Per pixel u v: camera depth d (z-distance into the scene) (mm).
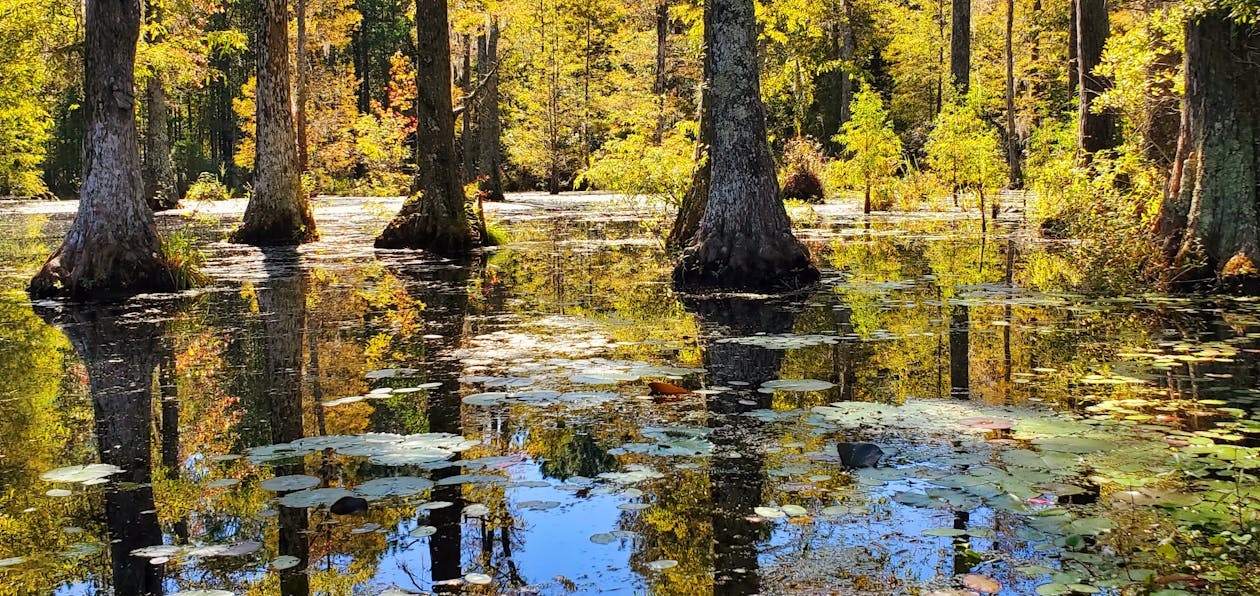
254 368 5312
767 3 15242
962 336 5914
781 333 6164
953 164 15422
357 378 4984
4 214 24391
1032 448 3471
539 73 36969
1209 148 7637
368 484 3195
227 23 47250
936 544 2623
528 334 6301
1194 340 5594
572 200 30719
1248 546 2525
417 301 8078
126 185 8914
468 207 13844
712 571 2479
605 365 5191
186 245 9391
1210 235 7621
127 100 8875
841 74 35156
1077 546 2566
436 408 4293
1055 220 13117
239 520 2936
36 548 2732
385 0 50656
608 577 2447
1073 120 17641
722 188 8977
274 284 9414
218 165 45469
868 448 3354
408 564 2572
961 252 11547
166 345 6086
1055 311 6902
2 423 4180
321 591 2414
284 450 3658
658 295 8273
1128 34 9344
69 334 6539
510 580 2447
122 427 4090
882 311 7062
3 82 19625
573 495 3096
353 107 34781
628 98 35656
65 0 19844
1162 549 2488
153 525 2906
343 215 22312
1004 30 33875
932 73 36438
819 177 24891
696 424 3936
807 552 2586
